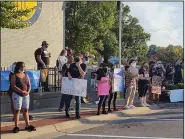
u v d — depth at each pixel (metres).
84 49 32.75
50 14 17.91
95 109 12.84
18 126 9.50
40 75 12.65
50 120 10.51
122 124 10.62
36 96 12.51
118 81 12.51
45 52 13.05
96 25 32.03
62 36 18.62
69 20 31.48
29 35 16.97
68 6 31.77
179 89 15.56
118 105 14.03
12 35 16.33
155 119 11.51
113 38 39.25
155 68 14.98
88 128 10.05
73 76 10.77
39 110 12.32
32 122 10.15
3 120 10.33
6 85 11.40
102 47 38.25
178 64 17.12
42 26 17.52
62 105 12.14
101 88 11.42
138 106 13.77
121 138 8.64
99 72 11.47
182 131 9.49
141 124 10.61
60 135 9.07
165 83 15.95
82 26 31.23
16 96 8.80
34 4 16.67
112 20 34.38
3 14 9.84
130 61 13.17
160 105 14.65
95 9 31.81
